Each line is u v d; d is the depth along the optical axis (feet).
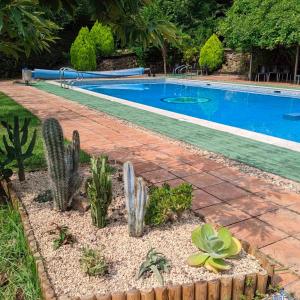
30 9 8.73
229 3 79.15
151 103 45.50
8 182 13.48
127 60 72.38
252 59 58.23
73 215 11.45
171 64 75.31
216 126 24.68
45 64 68.64
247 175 15.21
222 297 8.02
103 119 27.32
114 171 15.19
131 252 9.33
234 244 9.14
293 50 53.01
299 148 19.21
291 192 13.41
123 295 7.51
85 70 64.03
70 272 8.54
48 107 32.58
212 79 60.03
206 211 11.80
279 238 10.19
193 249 9.46
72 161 11.50
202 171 15.71
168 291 7.68
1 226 11.19
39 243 9.82
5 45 11.69
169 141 20.85
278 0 48.49
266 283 8.26
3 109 30.30
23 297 8.46
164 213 10.42
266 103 45.14
